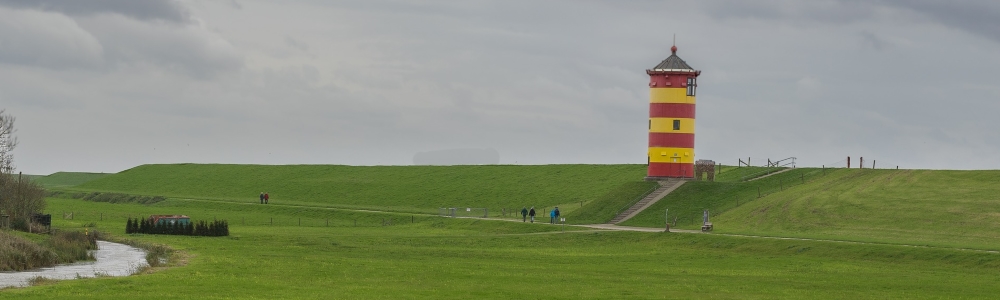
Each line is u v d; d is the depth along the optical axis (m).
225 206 173.38
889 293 56.91
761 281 63.38
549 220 129.38
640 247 96.06
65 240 82.06
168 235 105.50
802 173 142.25
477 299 50.91
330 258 76.88
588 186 177.50
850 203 115.31
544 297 52.16
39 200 116.25
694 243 95.94
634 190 134.38
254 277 60.38
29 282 55.94
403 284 57.91
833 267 74.44
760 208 118.56
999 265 72.44
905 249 80.88
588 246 98.31
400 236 107.25
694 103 137.88
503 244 100.00
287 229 122.31
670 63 138.25
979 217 102.00
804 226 106.06
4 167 116.06
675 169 137.25
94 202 194.50
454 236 107.06
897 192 119.69
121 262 72.56
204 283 56.25
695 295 54.56
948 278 66.25
